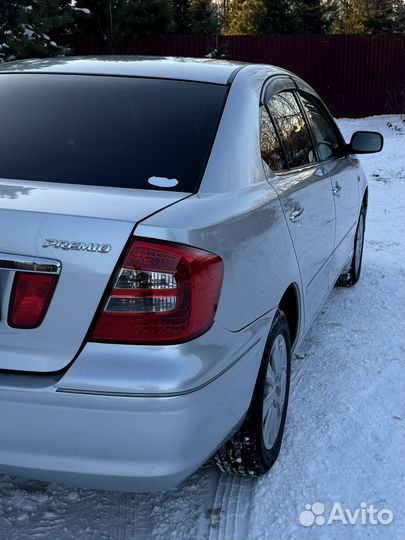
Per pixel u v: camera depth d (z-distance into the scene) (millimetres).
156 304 1971
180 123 2695
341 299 5230
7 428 2010
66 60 3295
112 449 1990
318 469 2904
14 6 13508
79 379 1950
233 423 2355
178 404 1967
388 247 7004
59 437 1996
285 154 3248
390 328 4609
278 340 2848
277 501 2688
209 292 2076
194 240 2049
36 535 2455
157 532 2502
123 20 18703
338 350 4199
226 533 2504
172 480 2059
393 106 19672
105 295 1957
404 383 3762
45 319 1973
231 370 2246
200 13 28891
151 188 2369
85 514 2588
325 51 19531
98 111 2777
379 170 12328
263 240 2549
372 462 2967
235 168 2605
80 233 1957
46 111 2793
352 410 3420
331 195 3914
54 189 2248
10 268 1963
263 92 3168
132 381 1941
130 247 1964
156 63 3188
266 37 19484
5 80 3043
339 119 19719
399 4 23500
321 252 3648
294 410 3412
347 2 29312
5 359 2012
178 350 1992
